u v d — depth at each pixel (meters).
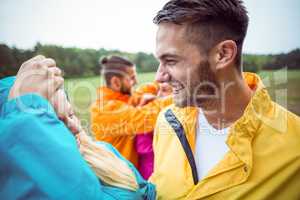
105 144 0.84
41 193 0.58
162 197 0.84
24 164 0.58
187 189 0.80
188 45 0.73
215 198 0.77
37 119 0.61
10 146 0.59
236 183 0.75
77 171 0.61
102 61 1.93
